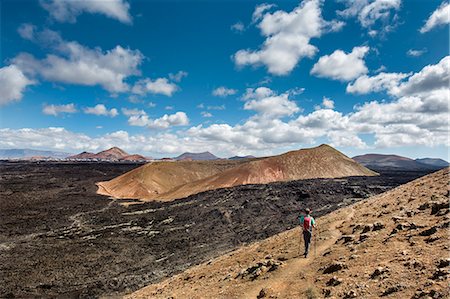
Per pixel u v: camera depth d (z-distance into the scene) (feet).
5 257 128.36
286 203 199.41
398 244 39.93
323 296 33.30
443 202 46.70
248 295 41.04
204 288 52.19
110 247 140.46
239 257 68.64
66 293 92.84
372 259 37.86
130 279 100.27
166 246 139.95
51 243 148.46
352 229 56.24
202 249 129.70
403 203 61.05
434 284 27.53
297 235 65.31
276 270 46.14
